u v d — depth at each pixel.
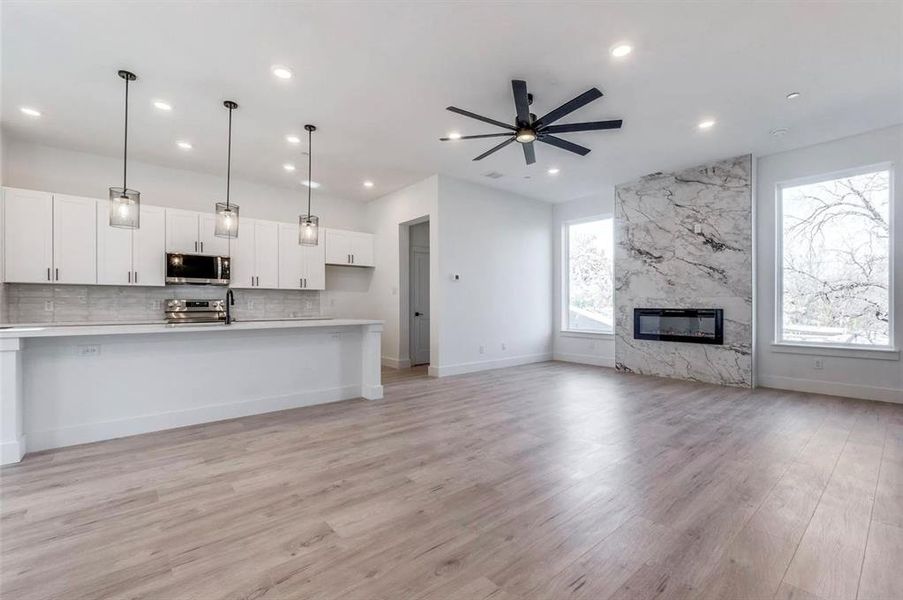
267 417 3.89
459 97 3.63
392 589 1.55
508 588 1.56
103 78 3.30
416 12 2.57
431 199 5.99
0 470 2.65
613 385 5.29
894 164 4.29
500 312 6.70
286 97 3.62
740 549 1.80
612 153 5.03
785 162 5.00
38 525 2.00
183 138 4.50
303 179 6.09
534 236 7.27
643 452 2.96
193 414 3.66
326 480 2.51
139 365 3.42
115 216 2.97
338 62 3.10
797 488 2.38
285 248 6.14
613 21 2.65
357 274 7.27
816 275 4.88
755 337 5.18
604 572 1.65
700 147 4.84
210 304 5.68
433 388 5.14
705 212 5.46
